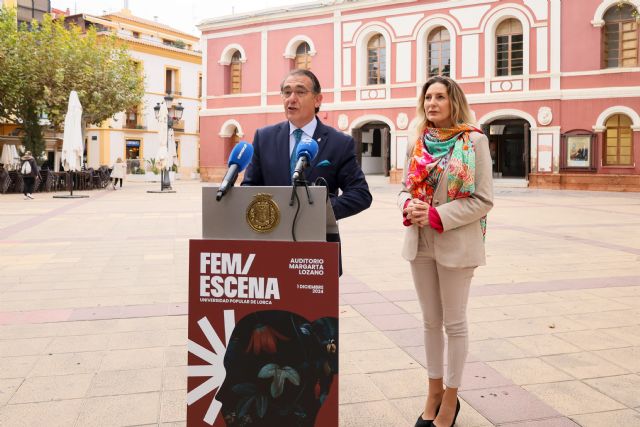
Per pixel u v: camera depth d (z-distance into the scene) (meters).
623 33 23.39
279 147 3.12
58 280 6.58
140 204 17.12
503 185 25.81
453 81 3.05
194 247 2.36
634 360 4.03
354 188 3.04
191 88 45.94
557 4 24.05
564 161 24.25
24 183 19.67
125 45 28.11
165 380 3.66
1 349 4.22
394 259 8.07
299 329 2.28
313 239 2.29
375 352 4.20
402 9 26.92
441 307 3.10
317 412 2.27
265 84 30.44
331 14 28.56
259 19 30.20
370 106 27.81
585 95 23.78
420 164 3.02
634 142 23.00
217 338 2.35
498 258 8.08
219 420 2.36
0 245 9.13
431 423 3.04
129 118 42.28
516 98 24.95
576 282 6.50
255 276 2.31
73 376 3.71
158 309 5.33
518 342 4.41
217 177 32.16
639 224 12.14
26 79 23.80
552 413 3.21
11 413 3.17
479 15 25.47
